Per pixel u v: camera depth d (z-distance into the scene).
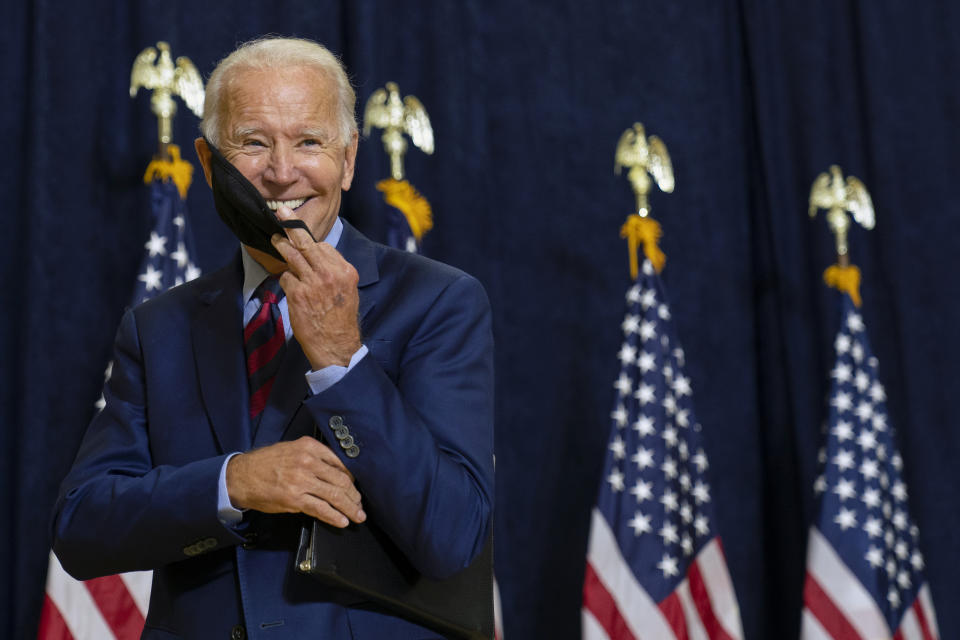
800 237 17.92
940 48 18.42
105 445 6.14
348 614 5.51
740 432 17.23
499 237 16.88
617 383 15.77
